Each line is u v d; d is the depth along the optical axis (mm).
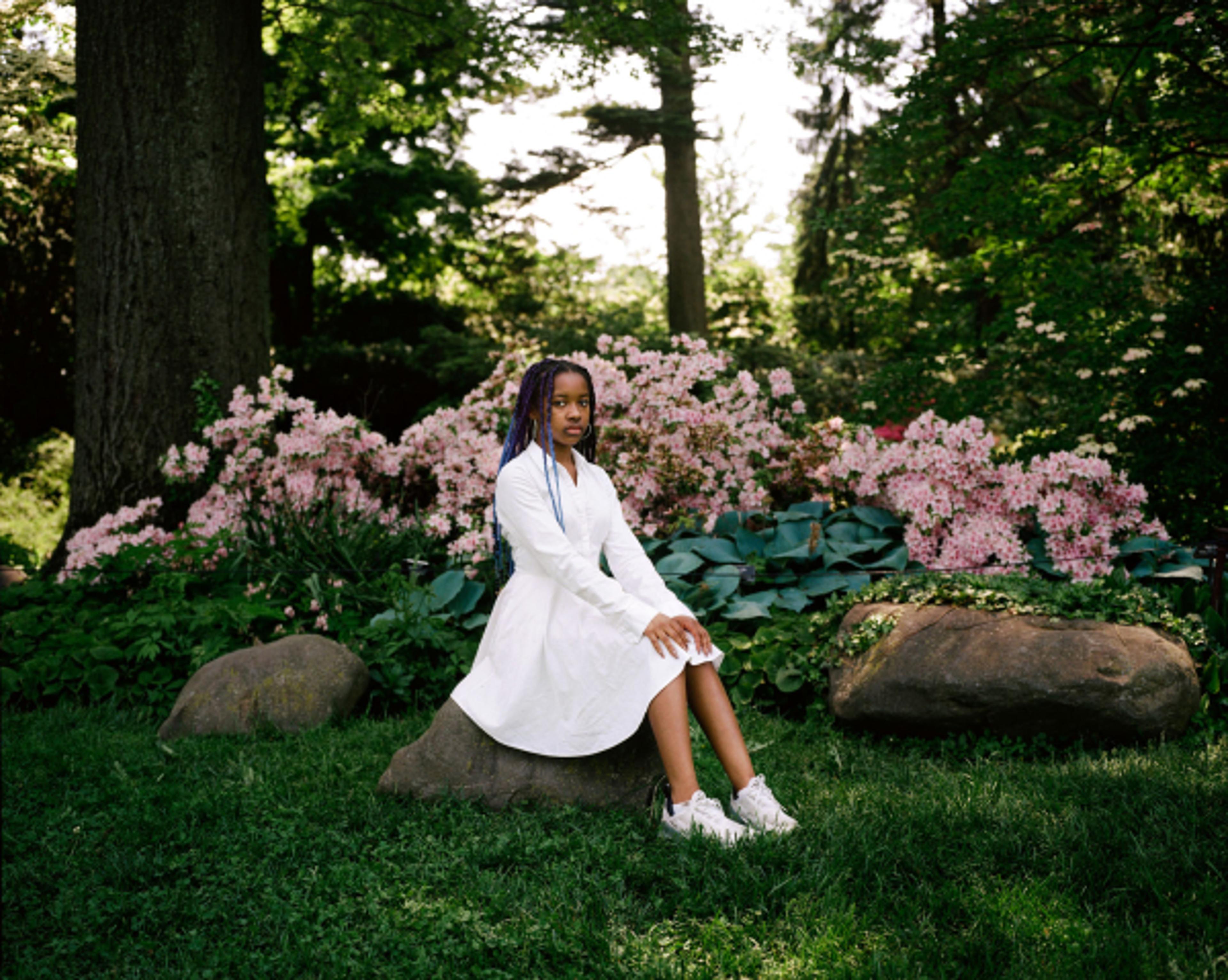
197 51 6883
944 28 7824
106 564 5391
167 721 4090
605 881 2436
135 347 6805
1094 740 3502
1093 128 7961
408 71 15477
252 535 5777
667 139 14219
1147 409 7086
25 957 2221
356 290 19953
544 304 21844
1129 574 4652
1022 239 8500
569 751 2873
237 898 2453
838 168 16984
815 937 2135
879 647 3779
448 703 3143
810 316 19938
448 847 2686
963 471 5098
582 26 9312
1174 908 2180
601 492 3100
